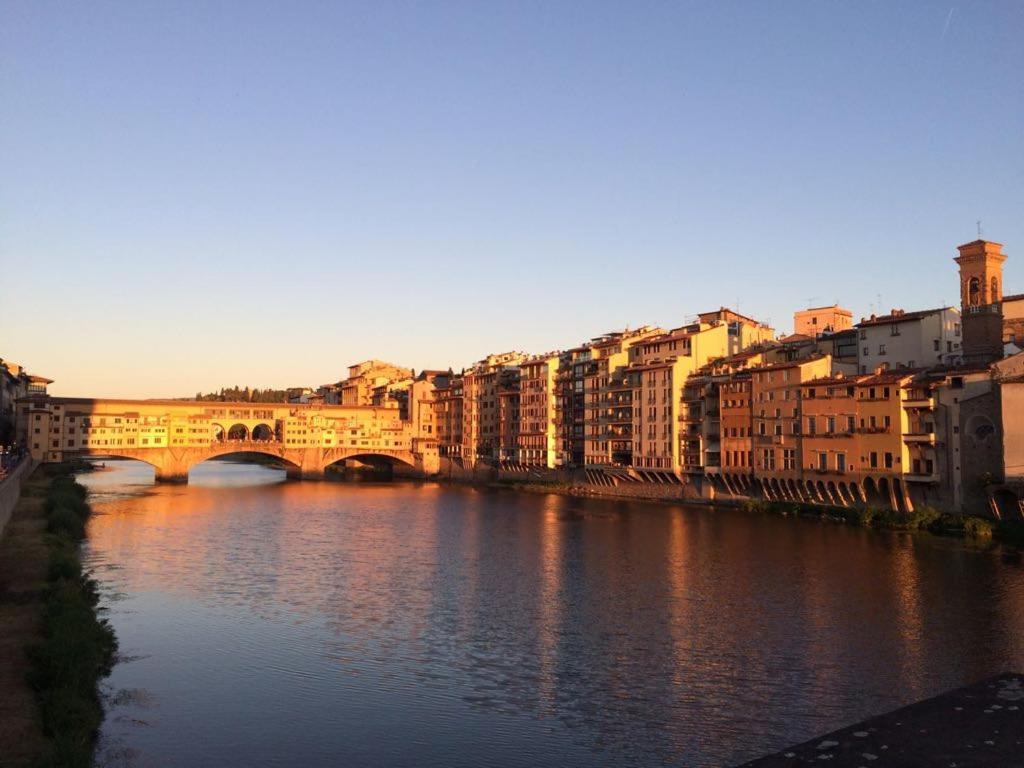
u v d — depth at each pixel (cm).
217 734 3906
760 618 5934
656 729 3978
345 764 3612
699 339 14375
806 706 4238
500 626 5831
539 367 18525
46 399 18312
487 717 4147
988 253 10344
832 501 11056
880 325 11881
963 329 10569
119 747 3731
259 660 5050
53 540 8225
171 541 9731
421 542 9731
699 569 7744
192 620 6000
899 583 6894
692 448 13788
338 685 4612
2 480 9412
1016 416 8681
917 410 9944
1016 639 5303
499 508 13612
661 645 5328
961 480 9412
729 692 4459
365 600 6662
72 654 4319
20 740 3409
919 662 4897
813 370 11581
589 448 16588
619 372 16000
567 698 4400
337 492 17000
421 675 4775
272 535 10331
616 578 7419
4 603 5484
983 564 7544
